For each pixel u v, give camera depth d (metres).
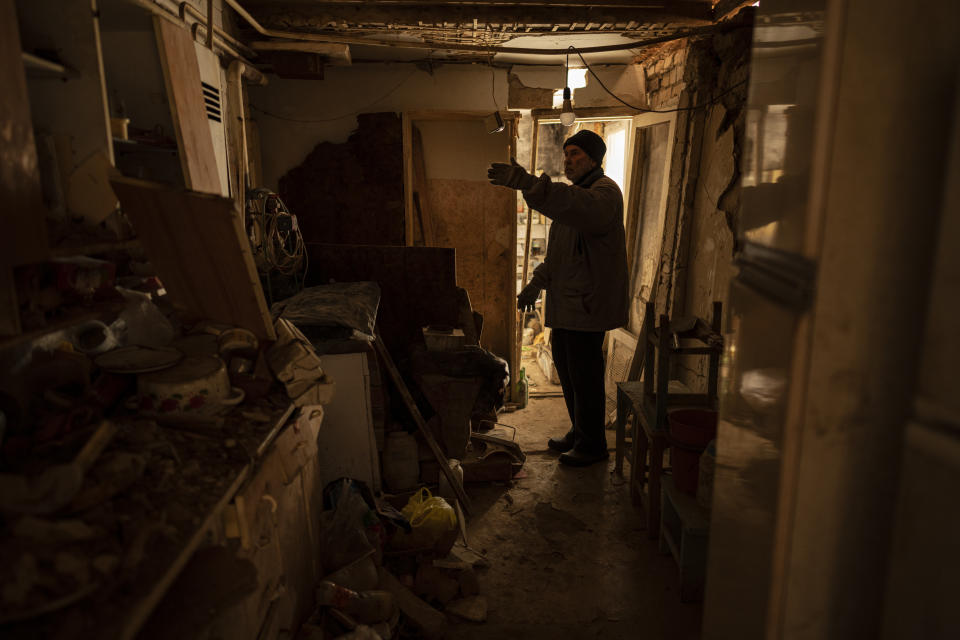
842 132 0.65
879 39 0.64
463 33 3.53
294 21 3.28
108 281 1.37
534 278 3.61
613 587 2.32
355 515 2.14
